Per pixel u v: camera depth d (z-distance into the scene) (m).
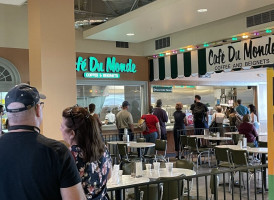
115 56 10.79
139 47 11.23
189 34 9.52
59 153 1.65
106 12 9.22
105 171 2.38
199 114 10.48
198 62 9.52
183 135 9.68
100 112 10.65
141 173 4.45
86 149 2.26
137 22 8.23
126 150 7.79
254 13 7.74
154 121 8.98
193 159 10.23
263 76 14.92
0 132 7.62
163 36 10.43
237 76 14.12
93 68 10.37
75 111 2.33
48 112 5.85
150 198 3.97
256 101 15.08
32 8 6.11
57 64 5.98
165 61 10.68
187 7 7.03
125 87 11.13
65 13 6.09
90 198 2.27
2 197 1.60
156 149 8.45
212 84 13.27
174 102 12.60
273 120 2.50
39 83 5.90
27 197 1.59
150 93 11.49
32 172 1.59
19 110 1.66
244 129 8.23
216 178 3.56
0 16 8.87
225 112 13.31
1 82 8.77
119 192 3.56
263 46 7.80
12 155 1.61
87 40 10.33
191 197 4.63
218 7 7.04
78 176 1.71
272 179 2.50
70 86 6.08
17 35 9.05
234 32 8.21
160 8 7.11
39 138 1.66
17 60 9.02
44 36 5.88
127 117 9.17
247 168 3.58
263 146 7.79
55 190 1.64
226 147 7.02
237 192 6.52
